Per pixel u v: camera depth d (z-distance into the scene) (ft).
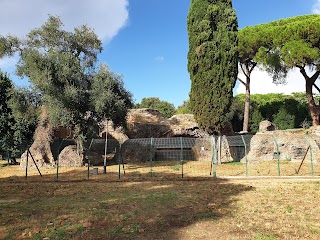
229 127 124.88
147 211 36.17
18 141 121.80
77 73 95.50
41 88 91.04
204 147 117.19
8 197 48.44
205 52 103.24
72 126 99.81
